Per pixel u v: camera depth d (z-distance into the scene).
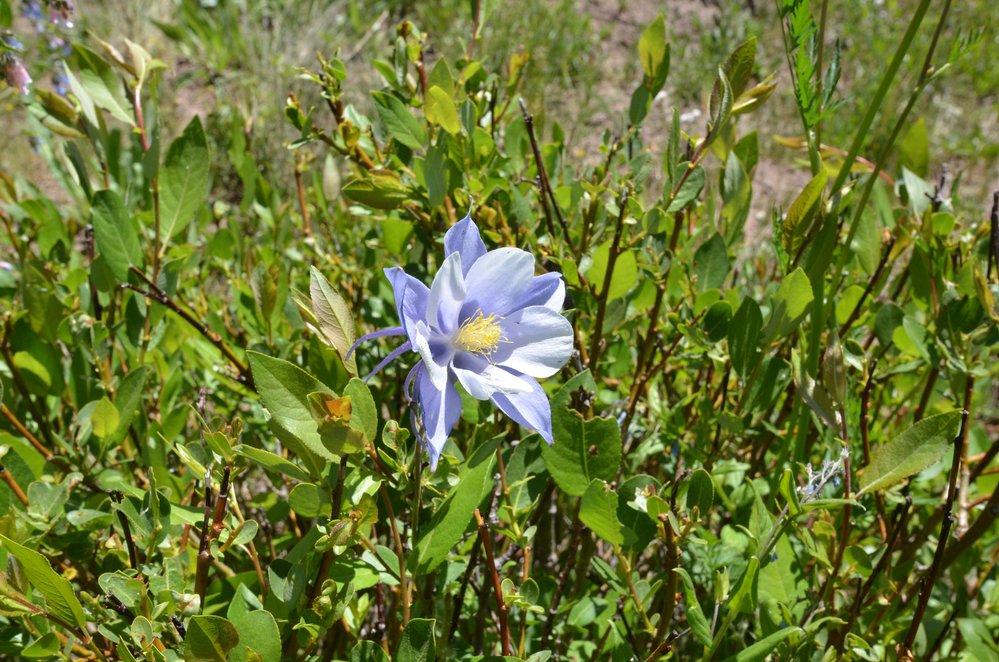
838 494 0.46
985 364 0.50
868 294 0.54
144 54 0.51
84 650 0.37
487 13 0.53
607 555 0.57
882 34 1.62
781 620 0.41
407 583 0.36
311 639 0.34
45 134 0.68
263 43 1.36
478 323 0.35
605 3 1.66
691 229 0.59
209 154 0.49
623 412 0.50
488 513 0.41
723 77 0.43
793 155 1.37
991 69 1.57
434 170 0.45
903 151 0.58
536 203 0.58
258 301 0.52
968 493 0.53
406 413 0.47
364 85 1.31
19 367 0.49
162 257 0.53
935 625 0.46
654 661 0.37
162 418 0.50
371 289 0.57
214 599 0.40
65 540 0.42
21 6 1.14
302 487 0.34
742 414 0.44
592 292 0.47
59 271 0.57
